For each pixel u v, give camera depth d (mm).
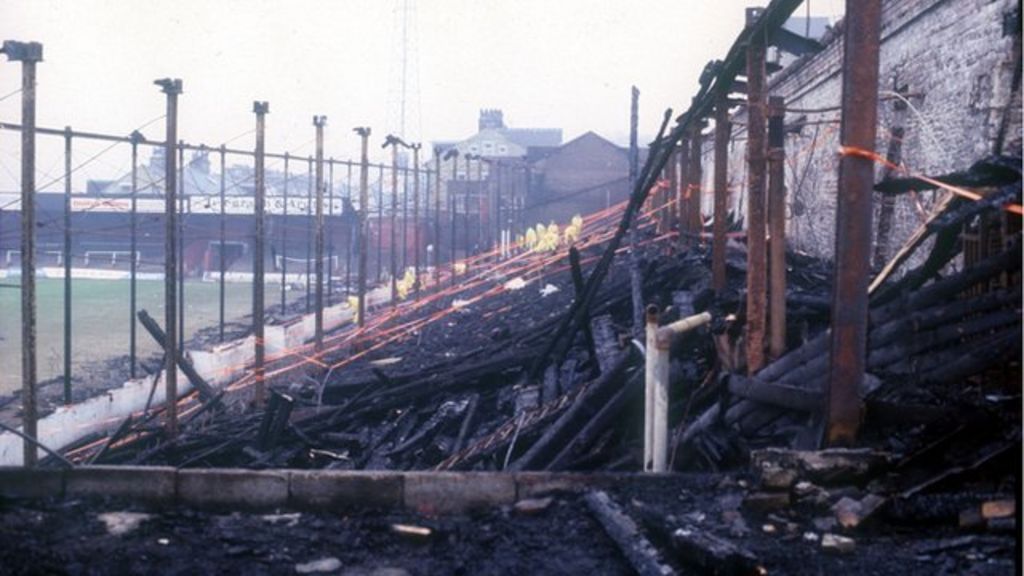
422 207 55031
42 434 13953
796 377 6855
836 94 17594
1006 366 6562
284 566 5172
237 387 18531
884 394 6648
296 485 6270
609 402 8219
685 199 25266
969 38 11258
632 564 4918
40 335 25281
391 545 5551
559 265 34719
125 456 13102
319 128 20766
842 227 5945
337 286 39938
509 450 9039
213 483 6301
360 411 12930
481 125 79125
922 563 4539
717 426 7145
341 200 46344
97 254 46219
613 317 14656
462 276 36938
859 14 5801
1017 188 6098
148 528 5816
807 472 5496
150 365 19750
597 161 51969
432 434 11227
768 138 8703
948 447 5496
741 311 9023
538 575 4949
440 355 18922
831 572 4488
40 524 5840
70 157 15578
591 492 6016
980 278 6676
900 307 7043
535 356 13055
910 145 13688
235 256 45844
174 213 13102
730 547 4539
